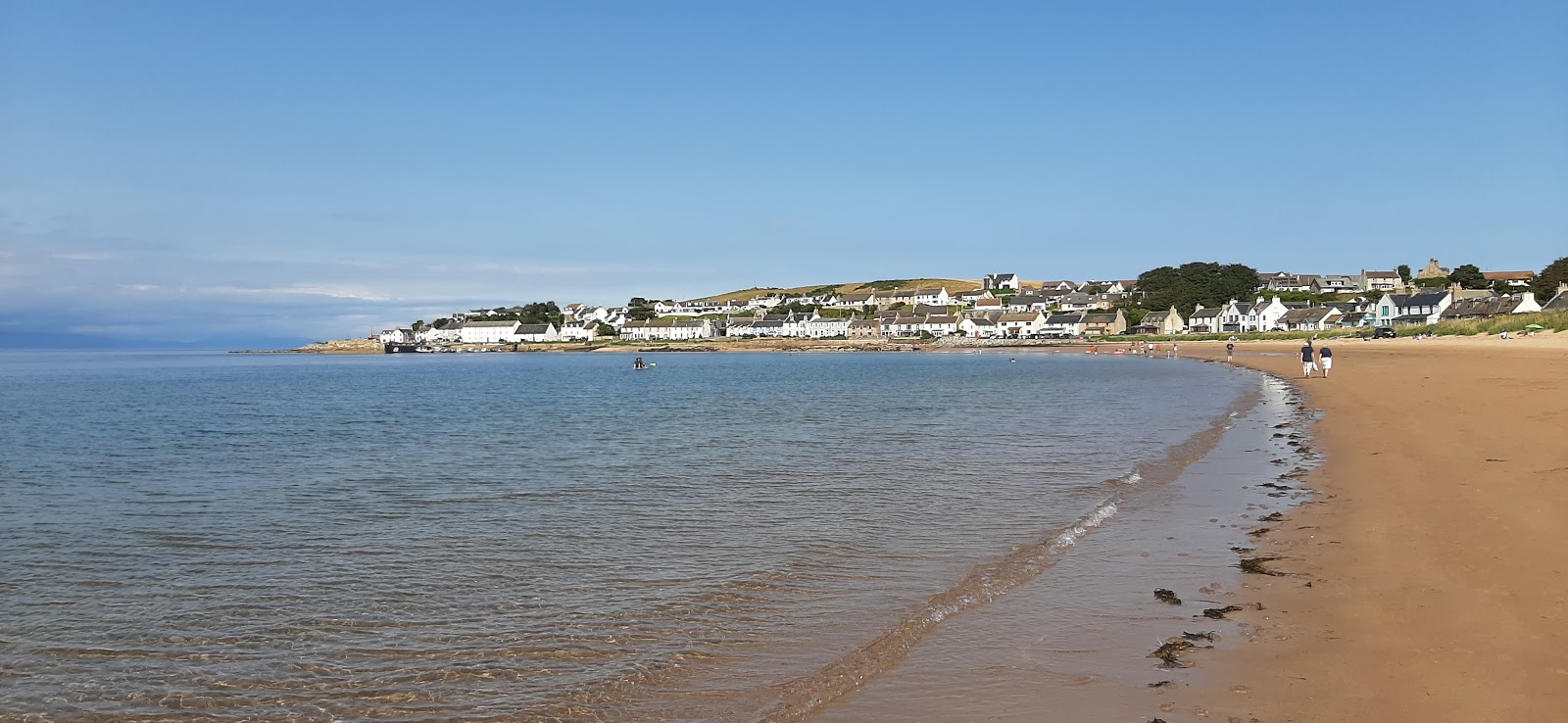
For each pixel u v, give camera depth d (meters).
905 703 7.21
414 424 34.56
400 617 9.99
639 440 27.19
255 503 17.38
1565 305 97.50
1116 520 13.70
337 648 9.09
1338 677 7.07
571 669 8.34
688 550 12.71
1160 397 40.59
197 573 12.06
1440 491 13.77
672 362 132.00
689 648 8.80
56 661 8.88
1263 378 49.78
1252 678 7.21
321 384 73.88
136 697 8.03
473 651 8.87
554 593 10.77
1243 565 10.63
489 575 11.62
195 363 157.75
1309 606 8.86
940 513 14.79
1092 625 8.80
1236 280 181.25
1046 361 101.06
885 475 19.03
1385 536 11.34
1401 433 21.00
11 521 15.74
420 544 13.50
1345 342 99.69
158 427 34.66
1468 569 9.59
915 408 37.72
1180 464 19.30
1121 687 7.25
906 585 10.66
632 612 9.93
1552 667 6.93
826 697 7.42
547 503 16.70
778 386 59.19
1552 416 21.20
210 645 9.27
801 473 19.61
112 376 96.81
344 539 13.98
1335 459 18.12
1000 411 34.66
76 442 29.34
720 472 20.03
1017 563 11.36
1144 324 167.62
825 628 9.23
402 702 7.75
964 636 8.70
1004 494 16.41
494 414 38.91
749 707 7.34
